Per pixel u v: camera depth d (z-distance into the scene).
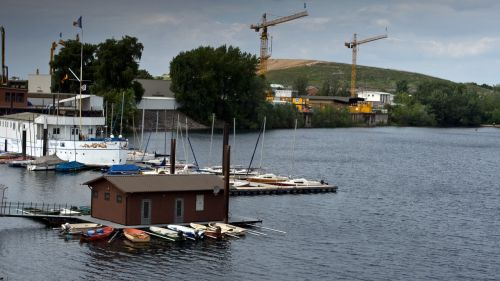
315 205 124.81
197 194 96.19
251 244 91.38
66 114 177.75
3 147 182.62
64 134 164.50
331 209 121.62
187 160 183.75
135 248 86.56
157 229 91.12
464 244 98.00
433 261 88.31
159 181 96.06
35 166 153.00
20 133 173.50
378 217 116.00
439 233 104.88
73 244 87.50
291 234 98.81
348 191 145.38
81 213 98.81
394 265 85.81
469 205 133.25
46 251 84.62
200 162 187.00
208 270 79.94
